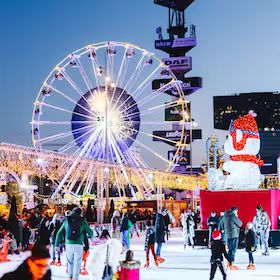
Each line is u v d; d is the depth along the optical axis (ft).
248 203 93.15
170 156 409.49
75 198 159.74
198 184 216.33
